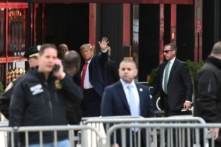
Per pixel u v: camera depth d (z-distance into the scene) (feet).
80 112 76.13
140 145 74.02
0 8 124.47
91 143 74.54
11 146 68.33
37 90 65.82
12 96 66.28
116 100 78.18
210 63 77.56
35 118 65.77
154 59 165.17
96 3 143.13
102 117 77.71
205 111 76.54
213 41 166.61
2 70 124.88
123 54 154.81
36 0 130.31
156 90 109.70
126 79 78.28
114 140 70.64
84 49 105.29
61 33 145.48
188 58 166.71
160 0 147.13
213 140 71.77
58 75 66.08
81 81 105.40
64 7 145.38
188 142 75.61
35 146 65.67
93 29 149.28
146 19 164.25
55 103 66.39
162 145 70.79
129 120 74.02
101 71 105.70
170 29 166.91
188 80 106.42
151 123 75.15
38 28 138.41
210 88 76.43
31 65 75.61
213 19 166.30
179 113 107.04
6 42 125.70
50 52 65.77
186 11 165.78
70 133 66.80
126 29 156.15
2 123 83.46
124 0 134.00
